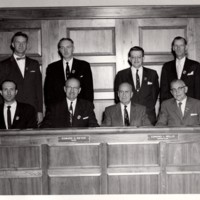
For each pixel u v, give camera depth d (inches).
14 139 124.2
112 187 125.3
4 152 124.3
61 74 174.9
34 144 124.5
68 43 174.7
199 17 195.9
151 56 197.6
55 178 125.1
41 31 196.2
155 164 125.0
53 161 125.0
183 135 124.3
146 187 125.3
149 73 175.0
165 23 196.9
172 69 176.2
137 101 172.6
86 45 198.2
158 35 197.5
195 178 124.9
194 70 173.5
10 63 178.2
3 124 145.6
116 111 148.3
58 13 194.2
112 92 199.2
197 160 124.6
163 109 149.3
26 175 124.8
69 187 125.5
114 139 124.7
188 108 145.8
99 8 194.1
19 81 176.7
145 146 124.6
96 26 197.3
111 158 125.0
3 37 195.3
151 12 194.9
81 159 125.0
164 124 147.6
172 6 193.8
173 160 124.7
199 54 197.0
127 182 125.3
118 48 197.8
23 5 193.2
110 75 199.0
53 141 124.6
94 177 125.2
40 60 196.5
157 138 124.5
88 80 174.1
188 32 196.7
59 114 145.3
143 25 196.9
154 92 174.9
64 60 176.7
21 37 176.6
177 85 144.9
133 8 194.2
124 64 198.1
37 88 178.9
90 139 124.6
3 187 125.0
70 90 145.1
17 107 146.9
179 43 174.4
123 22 197.2
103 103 199.8
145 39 197.6
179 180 125.0
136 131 124.3
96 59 198.1
